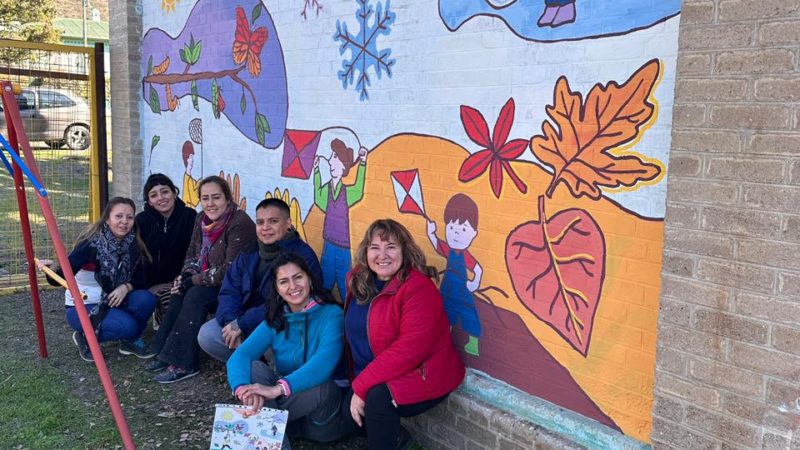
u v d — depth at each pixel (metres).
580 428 3.08
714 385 2.44
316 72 4.60
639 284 2.87
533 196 3.25
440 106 3.68
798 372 2.22
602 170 2.96
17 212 9.67
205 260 4.77
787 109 2.18
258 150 5.31
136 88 7.05
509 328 3.43
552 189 3.16
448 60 3.60
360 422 3.42
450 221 3.68
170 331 4.84
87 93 7.59
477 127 3.48
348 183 4.39
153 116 6.89
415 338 3.29
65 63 7.81
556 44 3.08
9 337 5.43
